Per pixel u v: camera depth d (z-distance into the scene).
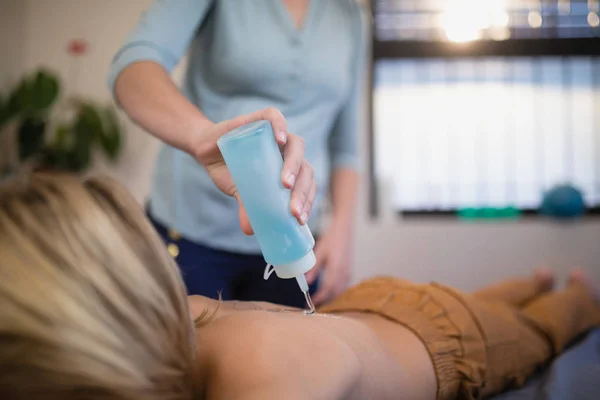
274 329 0.65
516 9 2.81
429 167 2.84
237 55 1.25
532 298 1.91
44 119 2.84
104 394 0.48
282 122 0.74
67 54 2.96
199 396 0.62
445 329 1.09
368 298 1.19
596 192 2.80
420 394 0.93
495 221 2.70
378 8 2.83
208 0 1.24
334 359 0.64
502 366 1.19
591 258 2.65
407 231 2.72
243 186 0.73
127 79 1.00
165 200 1.32
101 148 2.91
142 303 0.52
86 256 0.50
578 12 2.80
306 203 0.76
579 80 2.81
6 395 0.46
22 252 0.49
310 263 0.77
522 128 2.82
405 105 2.84
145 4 2.97
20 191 0.54
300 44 1.29
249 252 1.31
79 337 0.47
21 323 0.46
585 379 1.17
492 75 2.82
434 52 2.80
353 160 1.64
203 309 0.84
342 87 1.40
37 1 2.97
